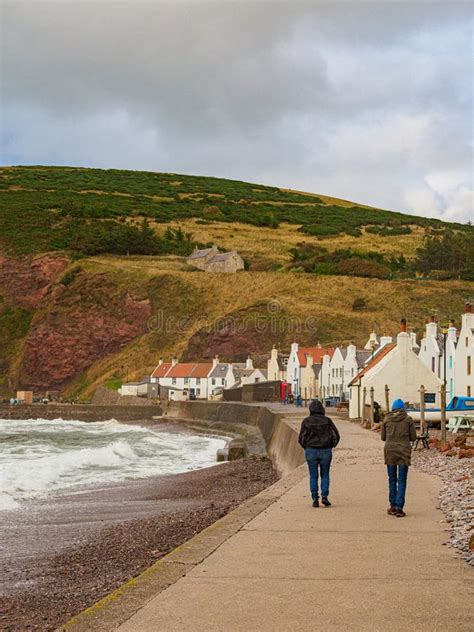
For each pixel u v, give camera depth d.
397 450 15.41
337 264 176.62
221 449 57.53
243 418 84.75
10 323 165.88
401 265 191.88
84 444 67.94
